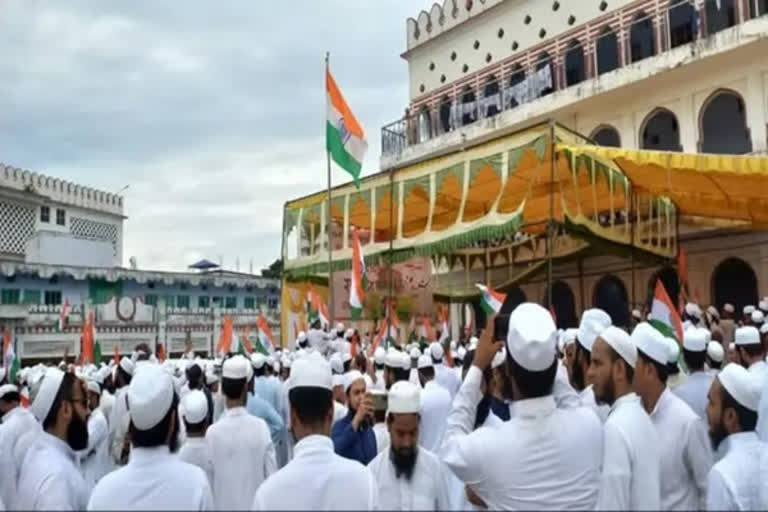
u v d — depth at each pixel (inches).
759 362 276.4
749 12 741.3
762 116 734.5
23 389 384.2
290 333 819.4
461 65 1134.4
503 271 1008.2
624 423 124.1
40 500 133.0
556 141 557.3
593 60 923.4
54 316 1240.2
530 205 838.5
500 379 162.6
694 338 235.6
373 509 122.9
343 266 749.3
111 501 119.7
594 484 122.8
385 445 209.2
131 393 126.0
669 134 836.0
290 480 121.2
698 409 226.5
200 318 1445.6
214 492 197.3
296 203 836.6
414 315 743.7
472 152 618.5
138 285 1430.9
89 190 1700.3
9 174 1454.2
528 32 1021.8
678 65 780.6
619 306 892.6
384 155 1187.3
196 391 218.4
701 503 137.8
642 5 861.2
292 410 129.1
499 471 123.0
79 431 152.6
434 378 294.0
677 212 773.9
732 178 589.0
